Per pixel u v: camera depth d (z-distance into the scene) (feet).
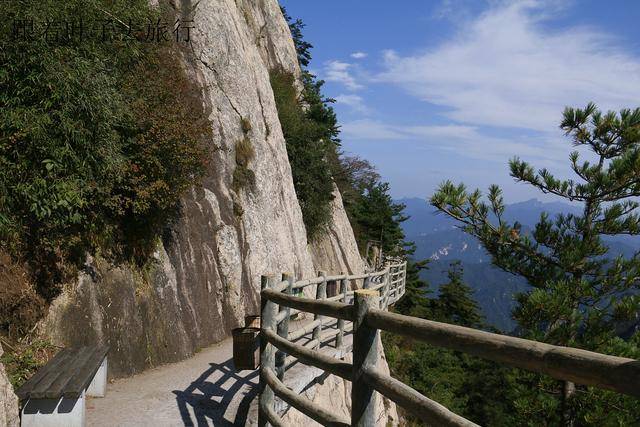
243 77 52.19
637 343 28.66
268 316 16.39
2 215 19.38
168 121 27.12
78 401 15.26
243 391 21.42
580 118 32.76
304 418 22.38
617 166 30.37
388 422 46.24
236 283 39.70
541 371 5.91
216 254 38.60
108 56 26.25
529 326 30.89
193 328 31.99
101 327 23.82
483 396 67.56
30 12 20.66
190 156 28.45
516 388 30.76
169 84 29.12
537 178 33.32
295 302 13.87
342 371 10.96
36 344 20.18
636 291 30.01
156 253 30.71
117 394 21.06
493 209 33.65
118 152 25.16
